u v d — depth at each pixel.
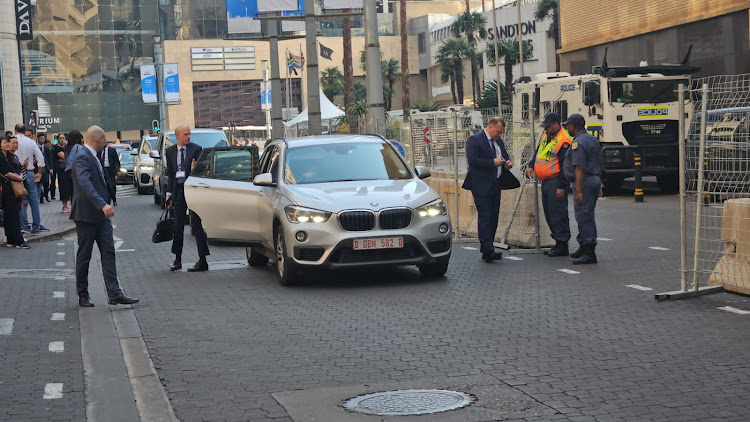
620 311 9.34
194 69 135.00
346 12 27.80
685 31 34.56
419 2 154.25
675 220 18.39
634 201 23.88
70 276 13.24
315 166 12.56
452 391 6.48
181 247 13.80
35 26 120.62
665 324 8.62
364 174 12.50
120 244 17.91
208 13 135.12
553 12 96.62
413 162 20.30
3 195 17.25
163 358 7.82
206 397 6.52
